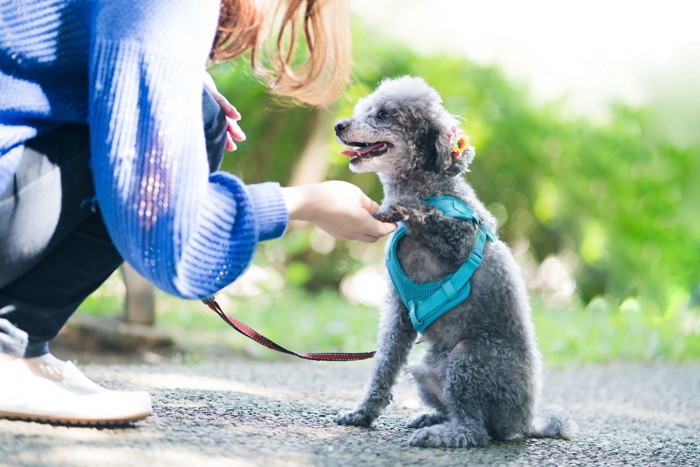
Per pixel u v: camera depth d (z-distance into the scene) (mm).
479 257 3354
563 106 13742
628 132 14180
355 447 2793
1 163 2361
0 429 2416
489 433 3240
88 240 2576
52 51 2400
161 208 2227
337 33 3092
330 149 12414
